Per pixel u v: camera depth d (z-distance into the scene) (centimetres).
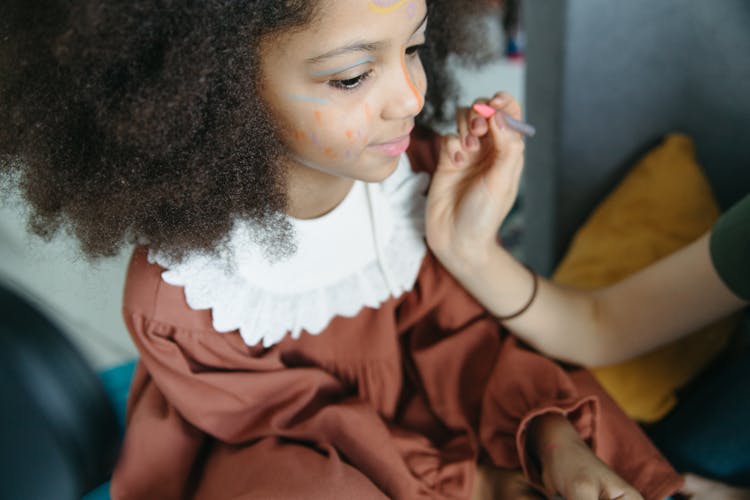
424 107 82
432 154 82
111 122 57
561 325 82
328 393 80
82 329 139
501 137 72
